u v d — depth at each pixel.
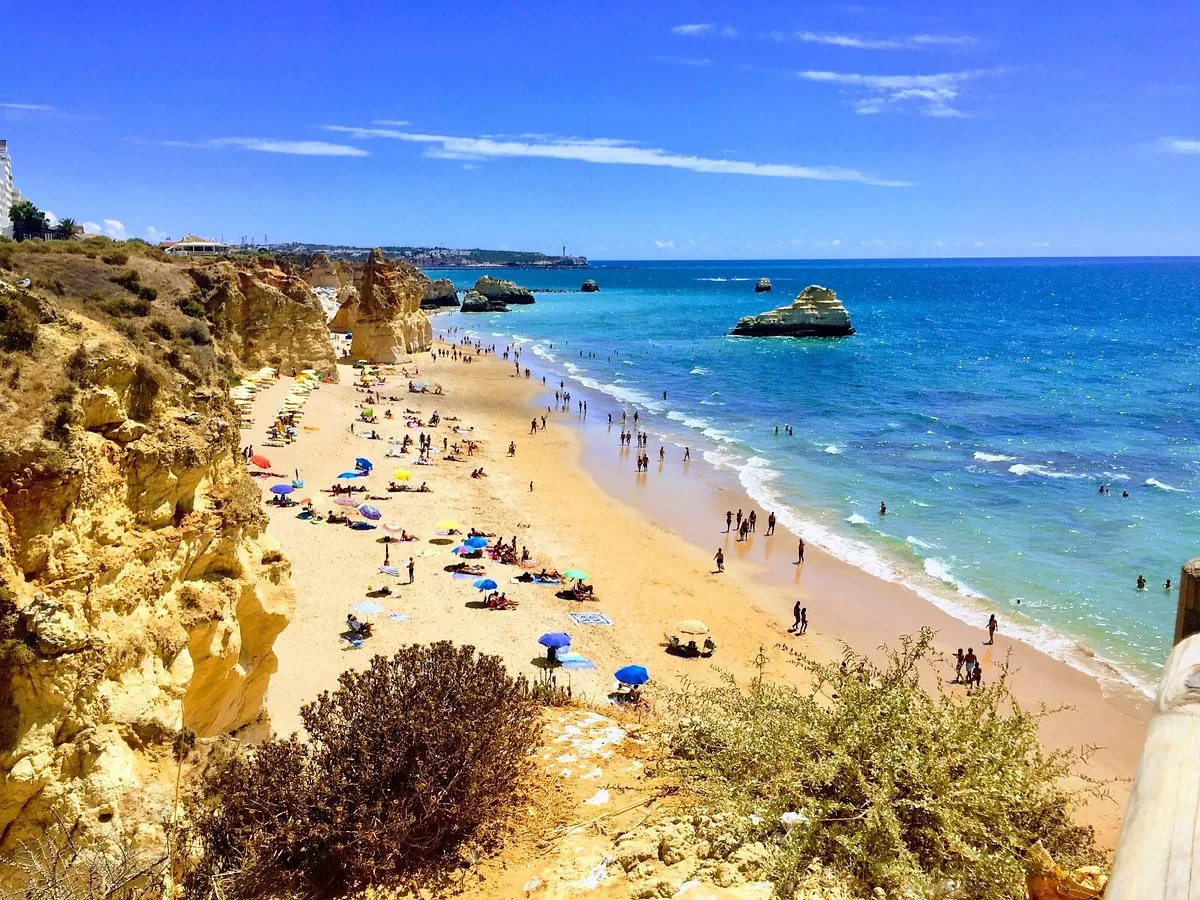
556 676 26.12
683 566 37.34
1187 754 2.22
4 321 11.70
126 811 10.50
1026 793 7.48
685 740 10.65
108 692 11.06
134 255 40.81
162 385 13.58
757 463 55.12
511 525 41.53
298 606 29.53
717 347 120.62
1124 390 81.56
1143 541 39.72
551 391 82.75
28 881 9.65
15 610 10.29
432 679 11.63
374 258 92.75
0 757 10.02
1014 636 30.48
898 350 115.62
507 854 9.58
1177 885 1.83
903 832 7.36
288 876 9.56
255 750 12.38
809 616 32.47
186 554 13.58
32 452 10.76
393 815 9.60
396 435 58.91
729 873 7.59
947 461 54.88
